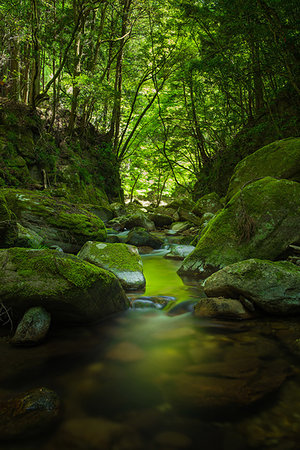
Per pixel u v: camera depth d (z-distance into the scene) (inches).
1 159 337.4
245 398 64.8
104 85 456.8
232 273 119.3
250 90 437.4
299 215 158.7
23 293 94.2
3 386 69.8
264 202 166.2
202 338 97.0
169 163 671.1
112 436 54.8
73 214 238.4
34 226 212.5
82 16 428.5
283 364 78.3
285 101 395.5
